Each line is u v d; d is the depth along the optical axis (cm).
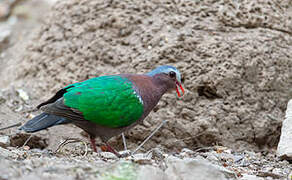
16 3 2202
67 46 1331
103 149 1152
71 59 1312
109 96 909
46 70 1347
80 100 894
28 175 676
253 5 1289
